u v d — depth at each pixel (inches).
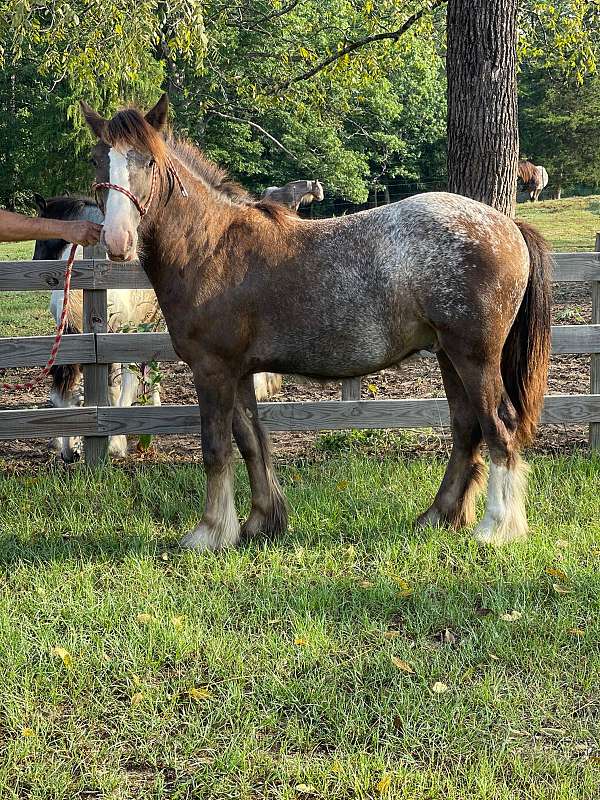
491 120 266.5
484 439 186.1
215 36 639.1
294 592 161.0
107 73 436.1
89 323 232.8
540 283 179.6
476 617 150.9
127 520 197.2
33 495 212.4
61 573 170.1
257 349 180.2
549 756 112.9
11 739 118.7
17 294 597.6
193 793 108.8
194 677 132.3
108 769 112.7
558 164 1476.4
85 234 158.2
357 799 105.9
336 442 252.1
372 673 134.2
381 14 446.3
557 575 163.3
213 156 1152.2
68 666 133.6
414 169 1523.1
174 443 266.5
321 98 550.6
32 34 430.6
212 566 173.2
